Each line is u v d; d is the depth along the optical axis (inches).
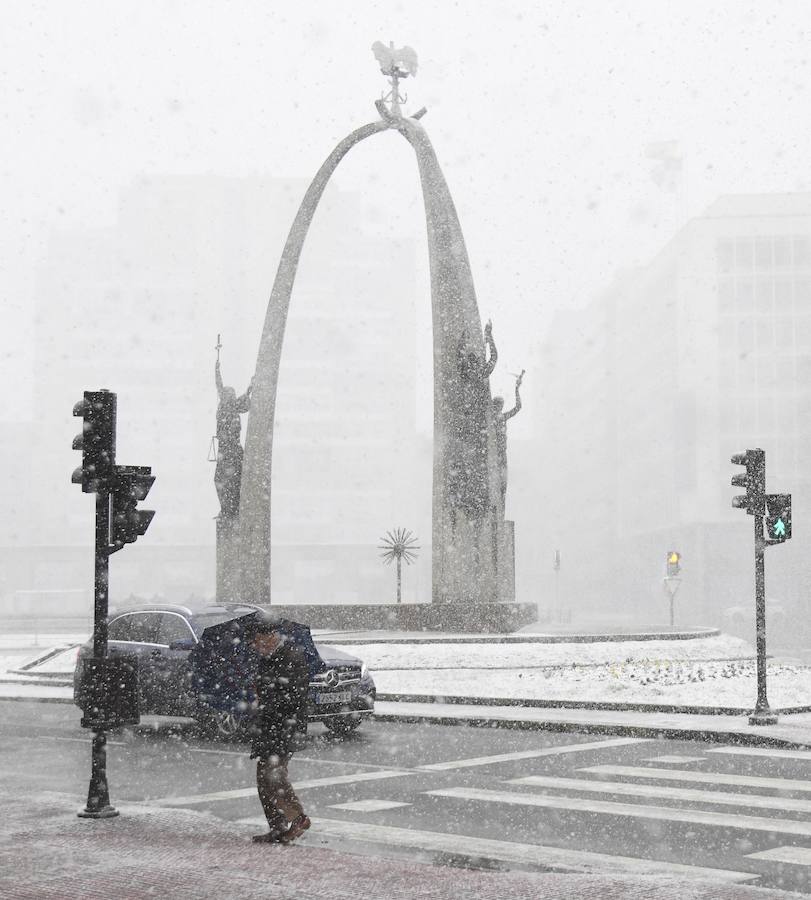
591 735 617.3
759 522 629.6
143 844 323.3
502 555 1405.0
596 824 368.8
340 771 492.1
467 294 1376.7
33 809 384.8
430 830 362.0
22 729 699.4
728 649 1168.8
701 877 293.1
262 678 329.1
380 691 828.0
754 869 305.1
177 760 547.8
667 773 474.6
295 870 288.8
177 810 381.1
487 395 1350.9
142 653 646.5
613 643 1126.4
